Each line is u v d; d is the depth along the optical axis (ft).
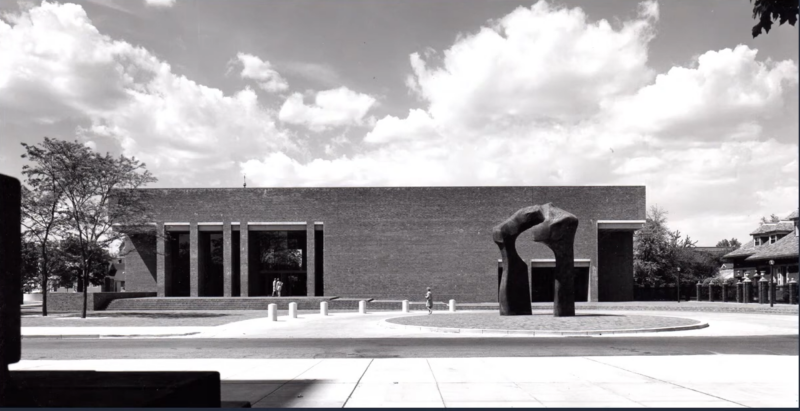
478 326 76.64
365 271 172.45
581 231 173.47
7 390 19.93
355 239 173.06
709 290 177.27
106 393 19.75
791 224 193.67
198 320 103.91
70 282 175.52
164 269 172.04
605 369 41.96
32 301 192.44
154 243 176.76
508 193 174.09
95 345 65.51
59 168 113.50
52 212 116.57
